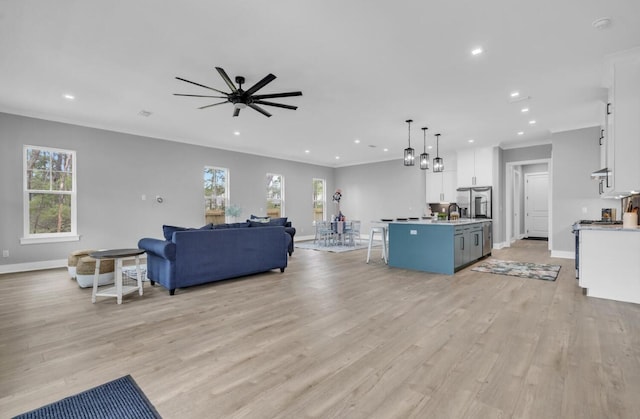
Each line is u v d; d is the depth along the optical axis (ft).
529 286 13.33
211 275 13.51
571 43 9.77
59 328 8.87
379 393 5.65
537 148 24.63
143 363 6.82
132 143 20.99
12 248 16.53
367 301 11.30
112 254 11.55
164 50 10.20
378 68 11.53
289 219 32.32
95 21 8.62
